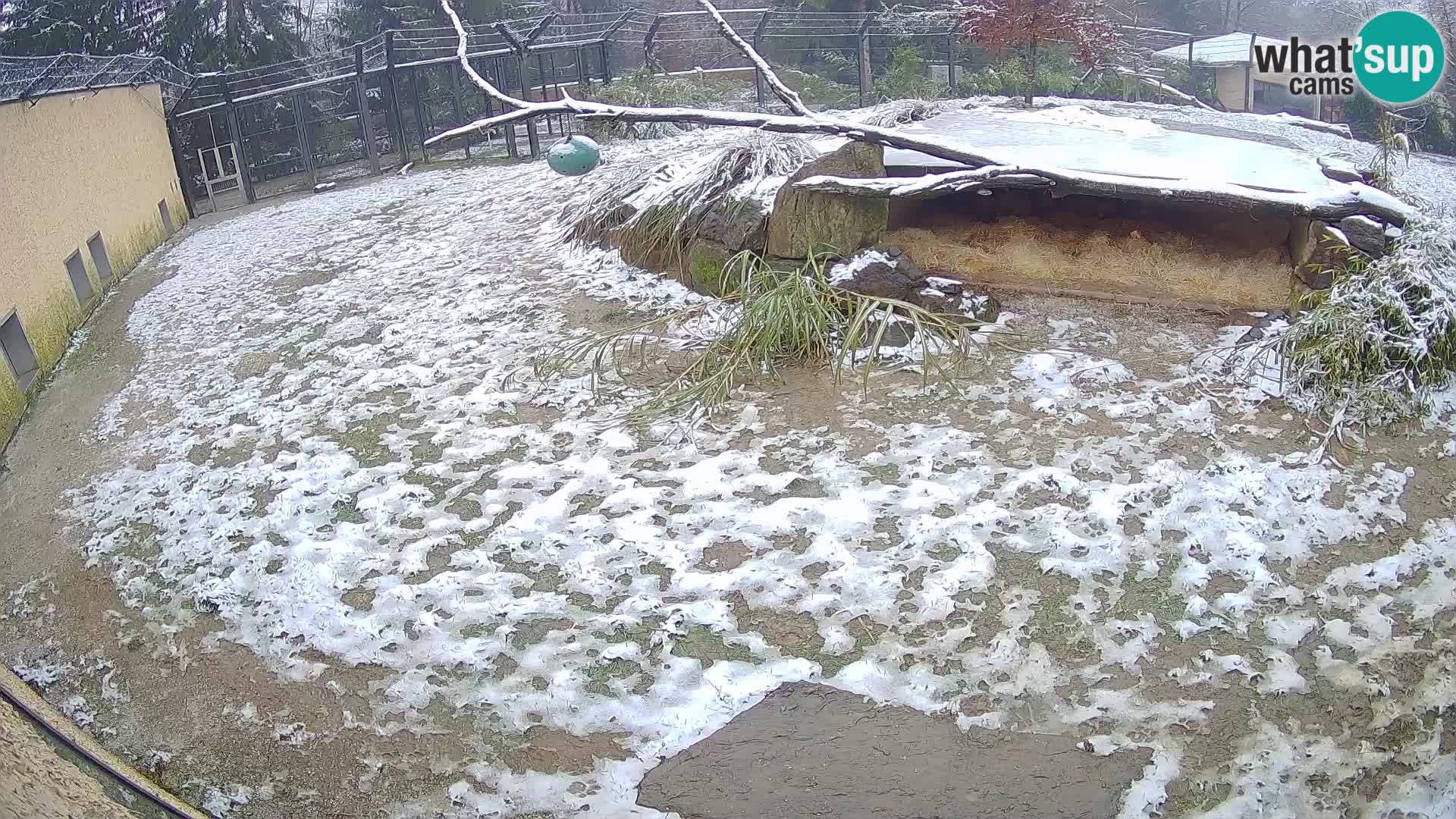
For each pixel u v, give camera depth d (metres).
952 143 4.96
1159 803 2.58
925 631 3.21
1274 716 2.82
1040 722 2.85
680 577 3.54
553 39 13.22
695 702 3.01
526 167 10.43
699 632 3.28
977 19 8.86
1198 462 3.94
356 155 13.52
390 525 4.04
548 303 6.03
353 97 13.88
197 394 5.50
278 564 3.87
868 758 2.76
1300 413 4.21
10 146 6.47
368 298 6.59
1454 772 2.62
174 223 10.35
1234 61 15.20
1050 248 5.34
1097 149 5.63
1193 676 2.97
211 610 3.67
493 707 3.07
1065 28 8.52
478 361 5.40
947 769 2.71
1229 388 4.41
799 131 5.07
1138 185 4.61
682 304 5.75
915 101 8.00
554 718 3.01
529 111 4.93
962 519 3.70
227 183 12.45
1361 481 3.79
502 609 3.48
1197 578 3.35
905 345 4.92
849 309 4.96
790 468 4.11
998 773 2.69
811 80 14.34
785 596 3.40
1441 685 2.88
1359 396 4.14
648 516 3.89
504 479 4.26
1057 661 3.06
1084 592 3.32
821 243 5.24
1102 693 2.93
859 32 13.41
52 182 7.16
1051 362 4.68
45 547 4.23
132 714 3.22
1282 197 4.47
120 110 9.27
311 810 2.79
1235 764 2.68
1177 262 5.14
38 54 14.80
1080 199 5.56
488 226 7.80
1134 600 3.28
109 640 3.60
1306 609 3.20
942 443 4.18
